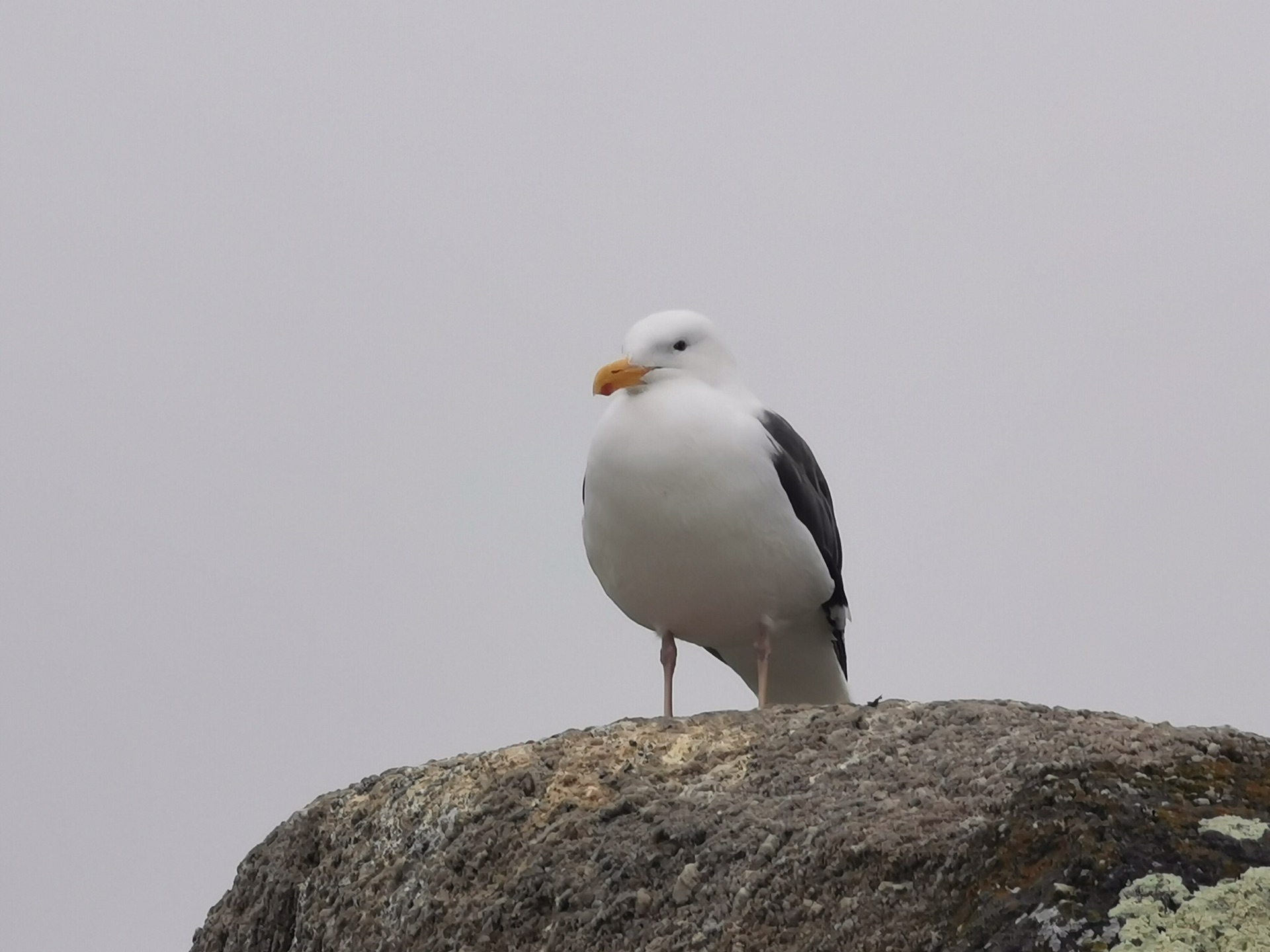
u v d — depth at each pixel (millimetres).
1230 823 9492
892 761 11148
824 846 10219
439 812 12359
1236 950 8680
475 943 11258
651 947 10352
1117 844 9352
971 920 9305
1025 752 10555
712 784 11562
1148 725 11039
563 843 11484
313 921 12547
